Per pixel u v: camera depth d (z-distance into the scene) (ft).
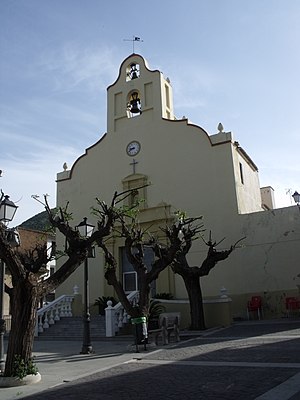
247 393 23.75
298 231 73.20
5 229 34.27
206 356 38.01
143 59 95.20
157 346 48.06
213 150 82.43
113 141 93.81
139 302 48.88
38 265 36.24
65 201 96.02
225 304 66.69
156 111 90.27
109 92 97.40
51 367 37.88
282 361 32.42
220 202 79.46
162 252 52.95
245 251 75.82
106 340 60.23
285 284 72.28
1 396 26.78
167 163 86.33
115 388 27.50
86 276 48.85
